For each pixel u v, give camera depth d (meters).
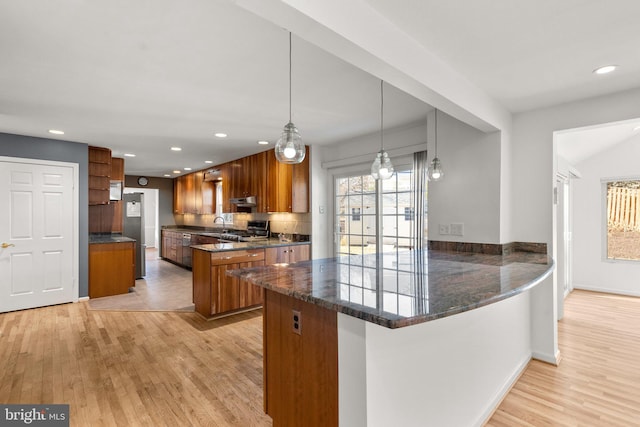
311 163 4.88
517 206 2.96
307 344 1.58
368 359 1.27
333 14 1.33
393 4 1.50
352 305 1.23
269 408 1.86
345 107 3.10
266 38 1.86
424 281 1.68
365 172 4.50
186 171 7.69
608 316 4.03
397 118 3.48
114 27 1.74
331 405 1.44
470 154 2.97
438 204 3.20
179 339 3.23
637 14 1.57
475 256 2.70
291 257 4.63
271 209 5.04
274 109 3.15
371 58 1.57
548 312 2.84
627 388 2.40
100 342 3.14
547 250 2.81
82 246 4.61
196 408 2.09
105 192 4.94
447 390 1.71
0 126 3.70
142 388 2.32
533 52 1.94
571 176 5.11
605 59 2.03
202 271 3.96
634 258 4.98
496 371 2.22
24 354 2.86
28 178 4.18
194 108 3.10
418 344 1.52
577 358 2.91
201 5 1.55
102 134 4.09
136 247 6.17
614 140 4.82
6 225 4.04
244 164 5.68
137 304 4.45
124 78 2.39
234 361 2.76
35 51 1.99
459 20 1.62
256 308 4.28
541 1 1.48
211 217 7.73
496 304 2.22
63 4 1.54
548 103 2.76
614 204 5.13
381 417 1.32
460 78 2.23
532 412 2.12
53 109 3.08
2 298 4.02
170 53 2.03
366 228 4.53
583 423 2.00
